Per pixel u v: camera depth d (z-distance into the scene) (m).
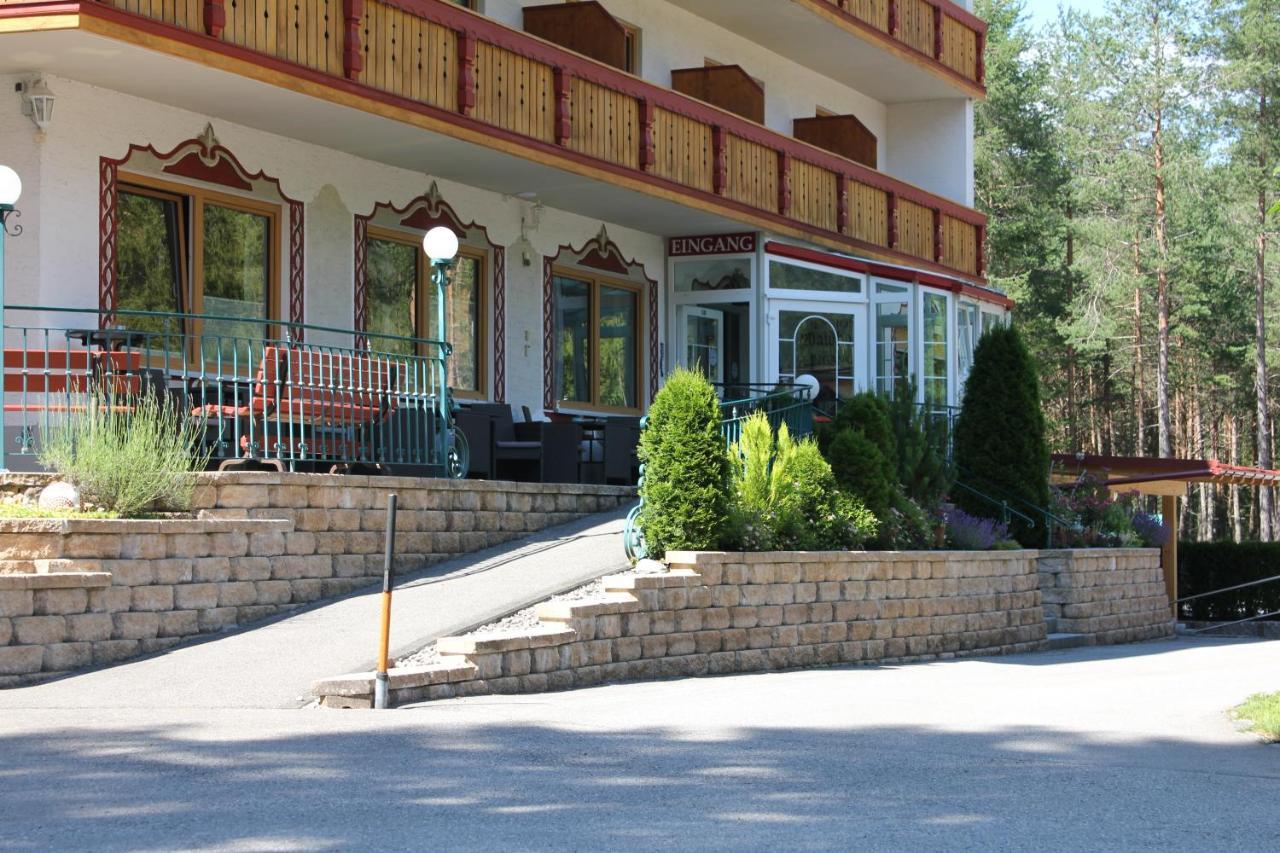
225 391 16.41
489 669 11.07
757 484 15.25
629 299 24.30
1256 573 29.73
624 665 12.62
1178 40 50.97
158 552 11.67
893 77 29.31
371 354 15.12
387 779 7.38
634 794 7.22
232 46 14.54
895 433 19.25
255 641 11.69
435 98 17.08
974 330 28.50
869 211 26.17
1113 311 54.38
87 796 6.87
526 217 21.83
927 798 7.39
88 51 14.09
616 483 19.38
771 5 24.80
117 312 13.20
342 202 18.72
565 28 21.58
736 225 23.52
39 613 10.63
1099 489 25.23
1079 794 7.63
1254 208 49.97
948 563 17.41
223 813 6.55
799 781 7.73
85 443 12.38
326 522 13.40
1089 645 21.02
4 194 12.46
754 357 24.02
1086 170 52.78
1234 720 10.78
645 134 20.58
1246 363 54.41
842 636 15.50
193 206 16.80
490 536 15.25
